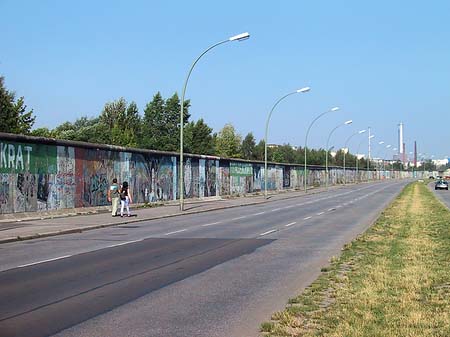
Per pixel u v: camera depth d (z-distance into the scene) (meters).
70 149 30.25
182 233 21.34
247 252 15.48
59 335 7.01
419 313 7.77
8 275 11.61
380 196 59.38
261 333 7.10
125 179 36.53
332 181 111.50
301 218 29.50
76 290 10.00
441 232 19.88
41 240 18.92
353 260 13.30
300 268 12.54
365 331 6.84
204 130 81.81
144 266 12.88
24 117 41.78
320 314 7.88
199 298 9.32
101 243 17.84
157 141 75.31
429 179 173.88
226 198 55.62
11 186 25.39
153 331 7.22
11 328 7.35
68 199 29.94
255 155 113.88
